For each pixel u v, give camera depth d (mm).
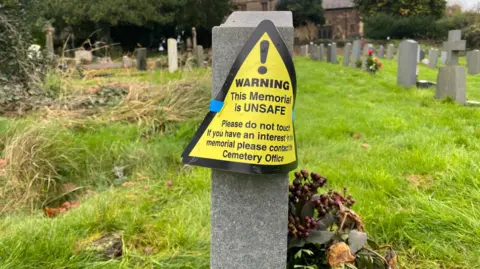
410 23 34688
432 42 34062
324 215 2141
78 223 2646
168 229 2650
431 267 2318
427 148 4301
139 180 3941
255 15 1817
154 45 31094
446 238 2541
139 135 5066
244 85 1697
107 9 23719
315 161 4188
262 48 1685
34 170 3613
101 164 4156
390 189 3293
